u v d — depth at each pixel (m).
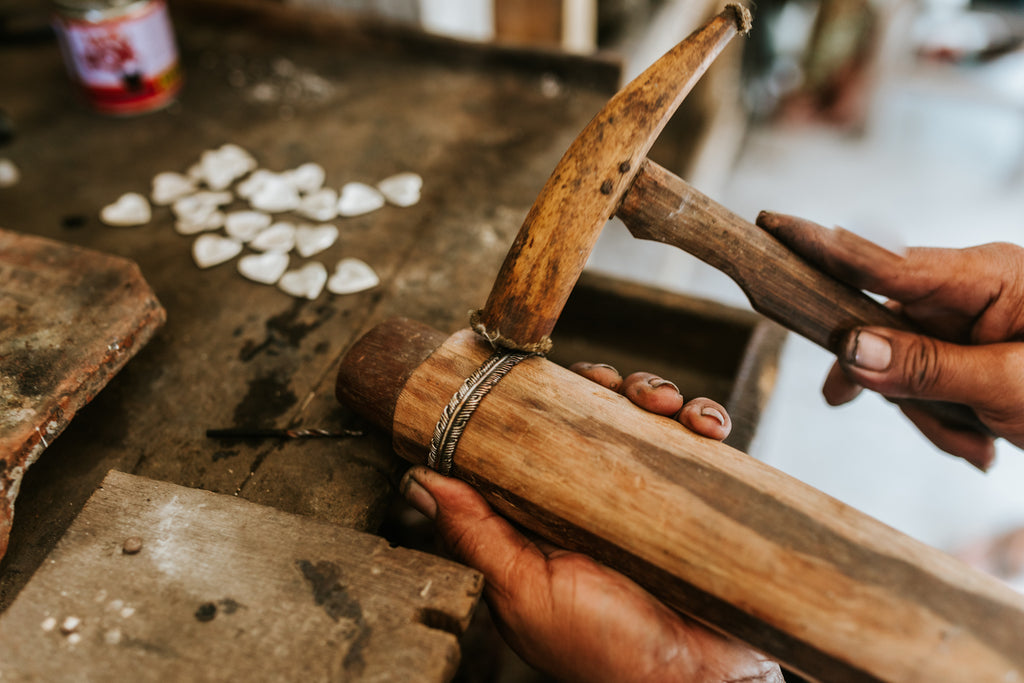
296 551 0.77
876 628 0.69
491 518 0.85
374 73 1.84
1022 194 3.53
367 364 0.92
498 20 2.32
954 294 1.00
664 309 1.51
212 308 1.23
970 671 0.67
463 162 1.56
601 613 0.77
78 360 0.92
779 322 1.03
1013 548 2.19
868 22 3.60
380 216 1.42
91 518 0.79
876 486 2.54
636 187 0.89
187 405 1.07
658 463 0.79
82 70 1.62
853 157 3.79
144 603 0.72
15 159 1.56
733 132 3.74
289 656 0.68
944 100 4.04
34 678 0.67
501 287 0.86
